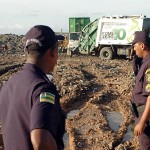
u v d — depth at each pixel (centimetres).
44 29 306
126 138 1064
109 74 2273
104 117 1256
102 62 3100
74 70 2327
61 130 299
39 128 268
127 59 3497
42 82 291
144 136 564
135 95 572
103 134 1075
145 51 577
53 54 313
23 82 297
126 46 3456
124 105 1439
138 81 563
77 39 3784
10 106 299
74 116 1277
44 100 279
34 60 307
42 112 273
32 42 302
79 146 980
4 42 5197
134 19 3359
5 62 2945
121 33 3428
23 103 288
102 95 1580
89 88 1742
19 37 5559
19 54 3909
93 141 1020
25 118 287
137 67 614
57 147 293
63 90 1617
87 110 1355
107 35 3519
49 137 269
